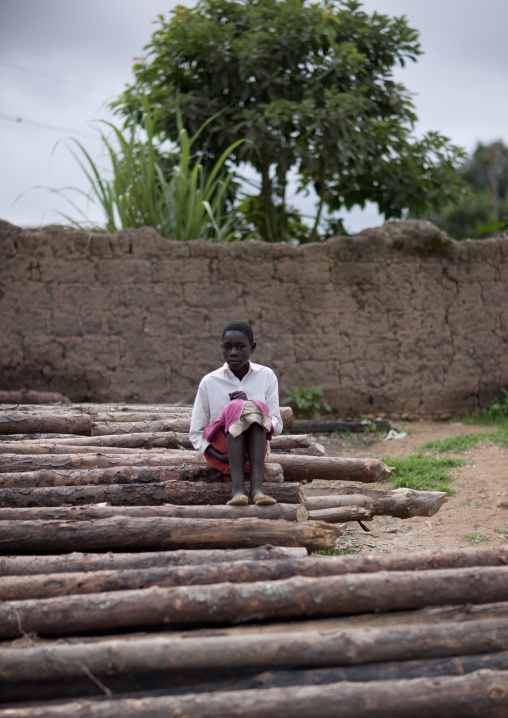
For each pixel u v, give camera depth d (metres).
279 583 2.87
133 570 3.03
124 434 5.13
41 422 5.06
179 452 4.66
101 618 2.75
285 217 10.91
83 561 3.20
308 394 7.95
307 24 9.39
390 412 8.33
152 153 8.38
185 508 3.61
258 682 2.58
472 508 5.27
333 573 3.09
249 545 3.42
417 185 10.05
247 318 8.07
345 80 9.79
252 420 3.61
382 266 8.34
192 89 10.11
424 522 5.11
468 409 8.53
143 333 7.91
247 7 9.73
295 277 8.16
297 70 9.80
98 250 7.87
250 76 9.54
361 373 8.27
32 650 2.54
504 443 6.75
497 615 2.97
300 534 3.42
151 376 7.91
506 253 8.66
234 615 2.80
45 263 7.80
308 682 2.58
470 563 3.19
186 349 7.96
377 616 2.94
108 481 3.98
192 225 8.46
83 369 7.83
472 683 2.50
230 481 3.96
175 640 2.58
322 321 8.20
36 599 2.88
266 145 9.45
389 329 8.36
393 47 10.36
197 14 9.69
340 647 2.63
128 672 2.55
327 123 9.03
